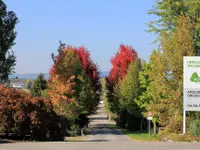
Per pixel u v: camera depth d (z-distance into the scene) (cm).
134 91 5100
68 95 4197
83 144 1563
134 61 5272
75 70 4275
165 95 2381
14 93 2009
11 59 2956
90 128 6084
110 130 5638
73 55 4406
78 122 4809
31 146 1480
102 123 8062
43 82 7456
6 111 1917
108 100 6812
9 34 2898
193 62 1836
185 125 1919
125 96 5188
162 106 2366
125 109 5544
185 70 1842
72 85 4181
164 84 2303
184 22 2419
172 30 3169
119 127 6431
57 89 4047
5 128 1916
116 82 6581
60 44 4300
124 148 1398
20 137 1992
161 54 2333
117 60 6706
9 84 3069
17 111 1928
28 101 1997
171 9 3322
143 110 4625
